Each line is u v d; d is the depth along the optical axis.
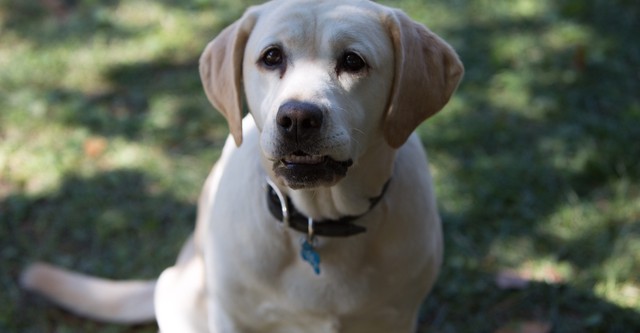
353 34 2.36
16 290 3.83
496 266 3.87
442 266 3.89
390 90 2.50
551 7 6.22
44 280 3.62
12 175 4.50
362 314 2.80
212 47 2.70
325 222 2.65
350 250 2.67
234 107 2.62
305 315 2.79
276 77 2.41
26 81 5.45
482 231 4.06
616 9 6.13
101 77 5.51
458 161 4.56
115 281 3.90
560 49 5.66
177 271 3.46
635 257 3.84
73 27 6.15
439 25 6.03
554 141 4.68
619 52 5.58
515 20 6.06
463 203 4.23
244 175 2.77
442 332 3.60
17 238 4.12
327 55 2.36
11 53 5.83
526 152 4.61
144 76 5.52
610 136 4.67
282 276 2.74
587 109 5.00
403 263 2.73
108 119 4.99
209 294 3.06
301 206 2.61
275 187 2.60
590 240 3.96
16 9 6.42
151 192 4.42
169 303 3.37
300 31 2.38
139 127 4.92
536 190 4.30
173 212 4.29
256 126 2.64
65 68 5.61
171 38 5.97
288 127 2.22
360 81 2.38
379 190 2.62
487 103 5.07
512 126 4.85
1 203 4.32
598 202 4.20
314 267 2.65
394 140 2.49
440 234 2.98
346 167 2.37
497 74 5.38
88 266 3.98
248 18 2.57
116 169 4.56
